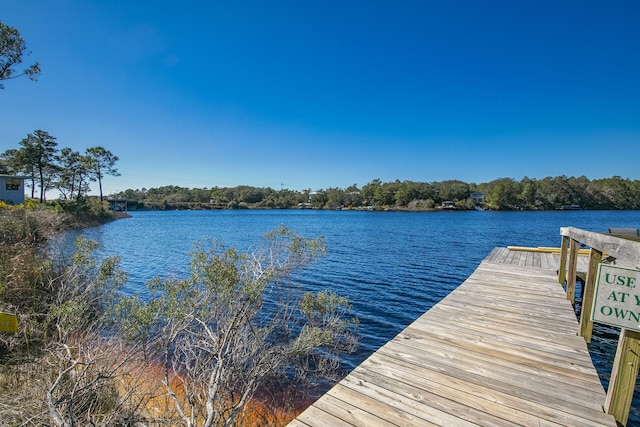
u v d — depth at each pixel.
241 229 32.16
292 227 36.06
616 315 2.00
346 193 102.81
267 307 6.68
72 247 10.23
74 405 2.79
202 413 3.29
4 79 12.40
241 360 3.71
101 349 3.58
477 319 3.88
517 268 6.98
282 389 4.37
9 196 24.03
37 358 3.65
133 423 2.89
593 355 5.19
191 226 35.81
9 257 5.59
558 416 2.08
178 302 3.73
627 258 2.14
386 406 2.22
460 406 2.21
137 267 13.18
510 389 2.40
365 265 14.01
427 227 35.94
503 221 45.69
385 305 8.67
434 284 10.91
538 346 3.13
